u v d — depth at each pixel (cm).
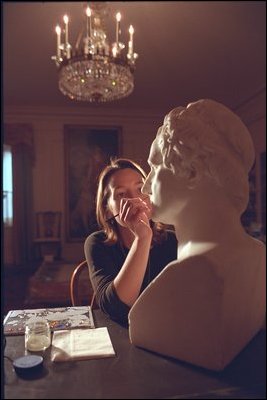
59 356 71
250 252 71
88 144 466
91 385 61
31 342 79
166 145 70
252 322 73
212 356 65
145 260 98
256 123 193
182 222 74
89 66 234
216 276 64
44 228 468
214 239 69
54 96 425
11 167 461
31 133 465
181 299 68
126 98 378
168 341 71
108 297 99
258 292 73
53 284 284
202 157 68
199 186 70
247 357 69
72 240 483
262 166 214
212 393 57
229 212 70
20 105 454
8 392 59
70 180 478
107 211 137
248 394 58
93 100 273
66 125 464
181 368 67
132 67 232
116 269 127
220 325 64
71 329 93
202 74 245
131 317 77
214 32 189
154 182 76
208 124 69
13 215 456
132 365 68
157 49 249
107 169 135
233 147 70
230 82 228
